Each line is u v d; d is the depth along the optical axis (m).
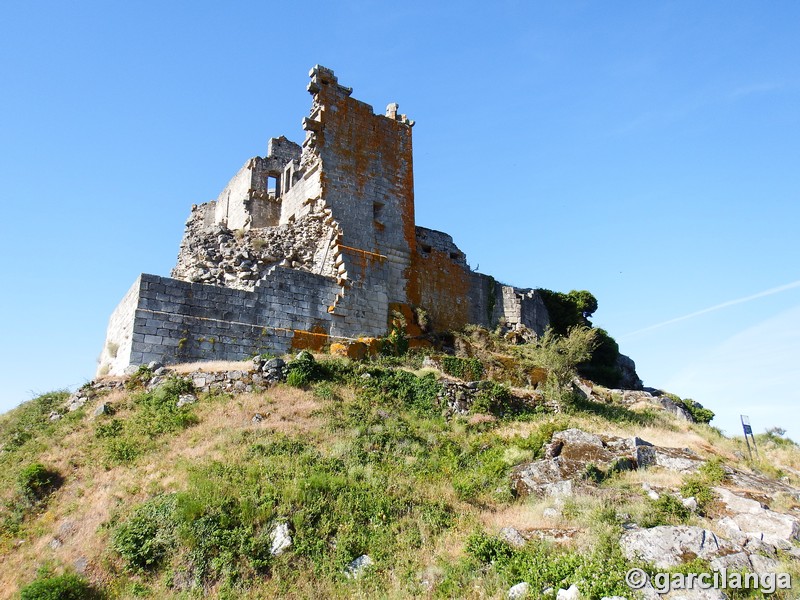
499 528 17.42
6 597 15.84
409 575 15.72
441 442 23.47
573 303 46.12
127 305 27.78
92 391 24.72
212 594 15.41
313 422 23.09
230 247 31.22
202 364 26.11
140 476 19.72
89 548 16.88
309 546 16.62
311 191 33.66
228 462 19.91
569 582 14.38
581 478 20.12
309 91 34.50
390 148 35.91
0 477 20.47
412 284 34.78
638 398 37.88
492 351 34.53
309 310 30.12
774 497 19.20
